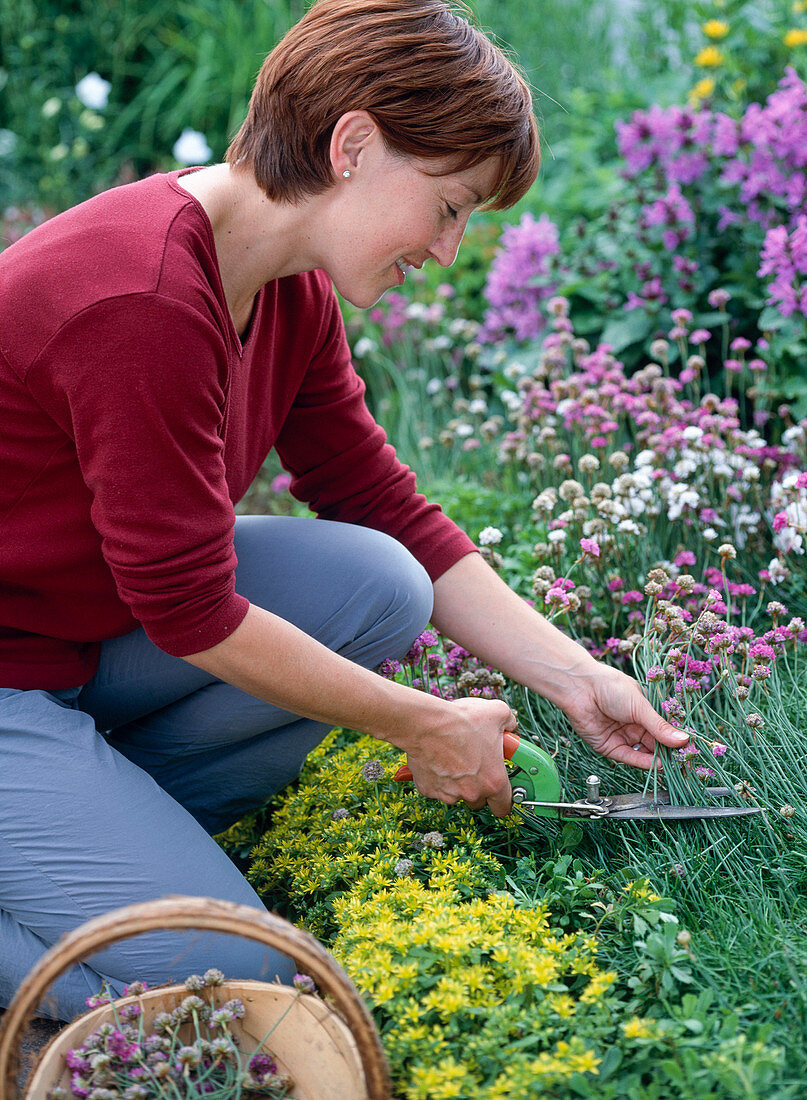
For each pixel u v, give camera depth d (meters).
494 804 1.67
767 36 3.50
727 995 1.38
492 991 1.33
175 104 5.46
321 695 1.49
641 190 3.18
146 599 1.41
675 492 2.19
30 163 5.23
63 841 1.51
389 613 1.76
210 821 1.91
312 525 1.82
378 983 1.33
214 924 1.06
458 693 1.95
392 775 1.82
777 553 2.32
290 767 1.86
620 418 2.77
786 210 3.05
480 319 3.84
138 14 5.62
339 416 1.87
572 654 1.76
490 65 1.39
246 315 1.58
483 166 1.42
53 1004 1.52
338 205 1.44
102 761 1.57
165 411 1.33
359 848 1.69
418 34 1.35
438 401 3.36
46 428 1.42
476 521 2.61
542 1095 1.22
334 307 1.79
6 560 1.51
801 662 2.04
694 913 1.56
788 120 2.87
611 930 1.53
